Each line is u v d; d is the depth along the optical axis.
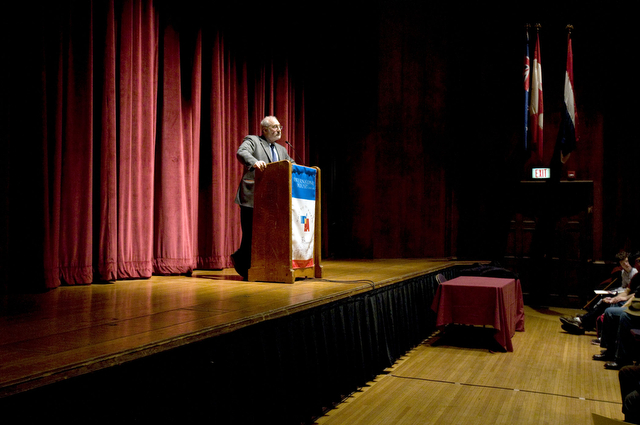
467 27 8.53
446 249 8.54
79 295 3.37
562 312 7.54
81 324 2.33
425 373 4.36
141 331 2.17
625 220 7.73
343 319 3.73
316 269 4.52
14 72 3.55
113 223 4.25
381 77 8.27
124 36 4.49
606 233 7.82
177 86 5.14
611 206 7.81
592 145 7.90
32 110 3.57
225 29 6.02
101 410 1.84
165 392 2.13
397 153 8.35
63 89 3.96
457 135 8.54
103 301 3.08
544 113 8.15
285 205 4.04
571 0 8.02
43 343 1.94
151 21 4.79
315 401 3.25
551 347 5.35
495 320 5.05
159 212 4.99
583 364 4.66
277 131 4.48
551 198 8.07
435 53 8.54
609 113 7.84
